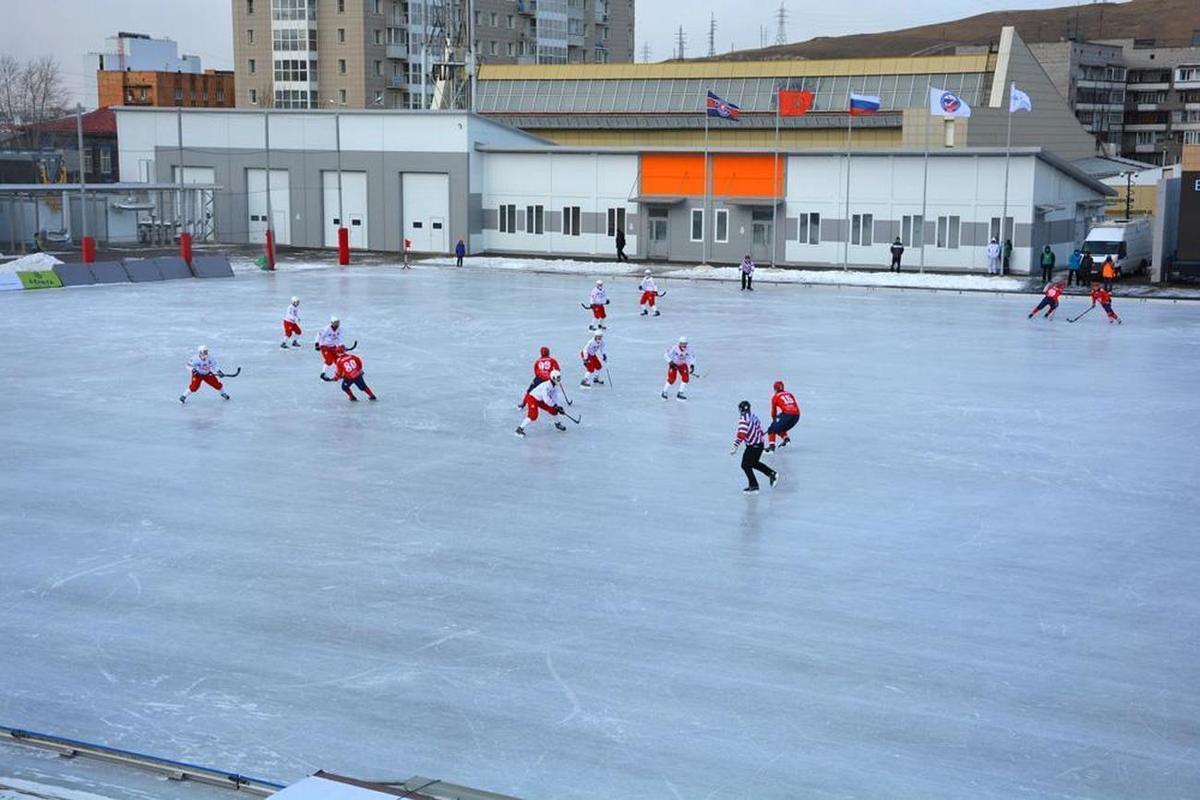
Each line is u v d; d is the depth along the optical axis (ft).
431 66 429.38
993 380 110.11
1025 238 201.46
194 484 74.08
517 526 65.82
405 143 242.99
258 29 425.69
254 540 63.26
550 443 85.35
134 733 41.86
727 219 223.92
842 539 63.77
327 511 68.54
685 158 225.15
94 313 152.66
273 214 258.37
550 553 61.26
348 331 136.77
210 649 49.06
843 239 214.90
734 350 126.31
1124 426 91.50
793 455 82.17
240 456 81.10
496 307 160.04
